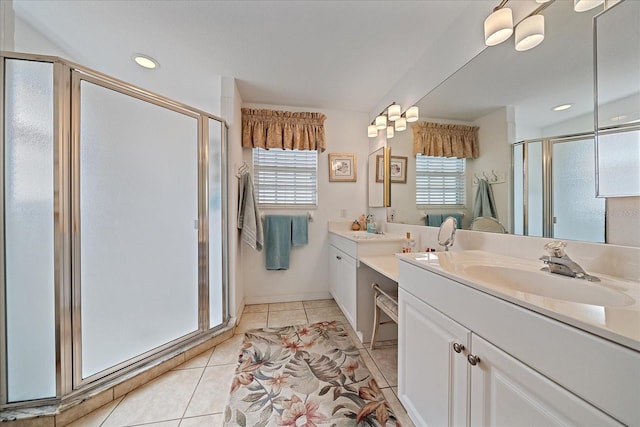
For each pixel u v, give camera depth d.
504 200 1.29
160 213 1.79
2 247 1.22
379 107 2.73
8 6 1.30
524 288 0.98
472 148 1.48
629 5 0.80
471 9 1.43
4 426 1.17
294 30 1.63
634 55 0.79
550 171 1.07
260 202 2.89
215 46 1.79
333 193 3.01
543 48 1.08
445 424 0.95
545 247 0.97
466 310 0.85
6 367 1.23
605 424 0.48
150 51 1.84
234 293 2.24
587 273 0.88
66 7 1.42
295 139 2.81
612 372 0.48
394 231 2.38
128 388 1.45
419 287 1.12
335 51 1.86
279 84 2.36
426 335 1.07
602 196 0.88
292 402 1.36
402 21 1.56
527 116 1.16
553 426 0.58
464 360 0.85
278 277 2.93
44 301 1.28
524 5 1.14
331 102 2.78
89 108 1.43
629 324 0.50
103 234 1.51
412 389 1.17
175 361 1.69
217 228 2.15
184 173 1.91
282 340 2.04
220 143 2.18
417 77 1.98
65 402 1.26
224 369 1.66
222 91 2.21
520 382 0.66
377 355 1.81
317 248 2.99
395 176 2.35
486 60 1.35
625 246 0.83
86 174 1.42
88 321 1.43
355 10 1.47
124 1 1.39
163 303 1.79
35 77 1.26
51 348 1.29
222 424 1.22
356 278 1.99
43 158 1.27
